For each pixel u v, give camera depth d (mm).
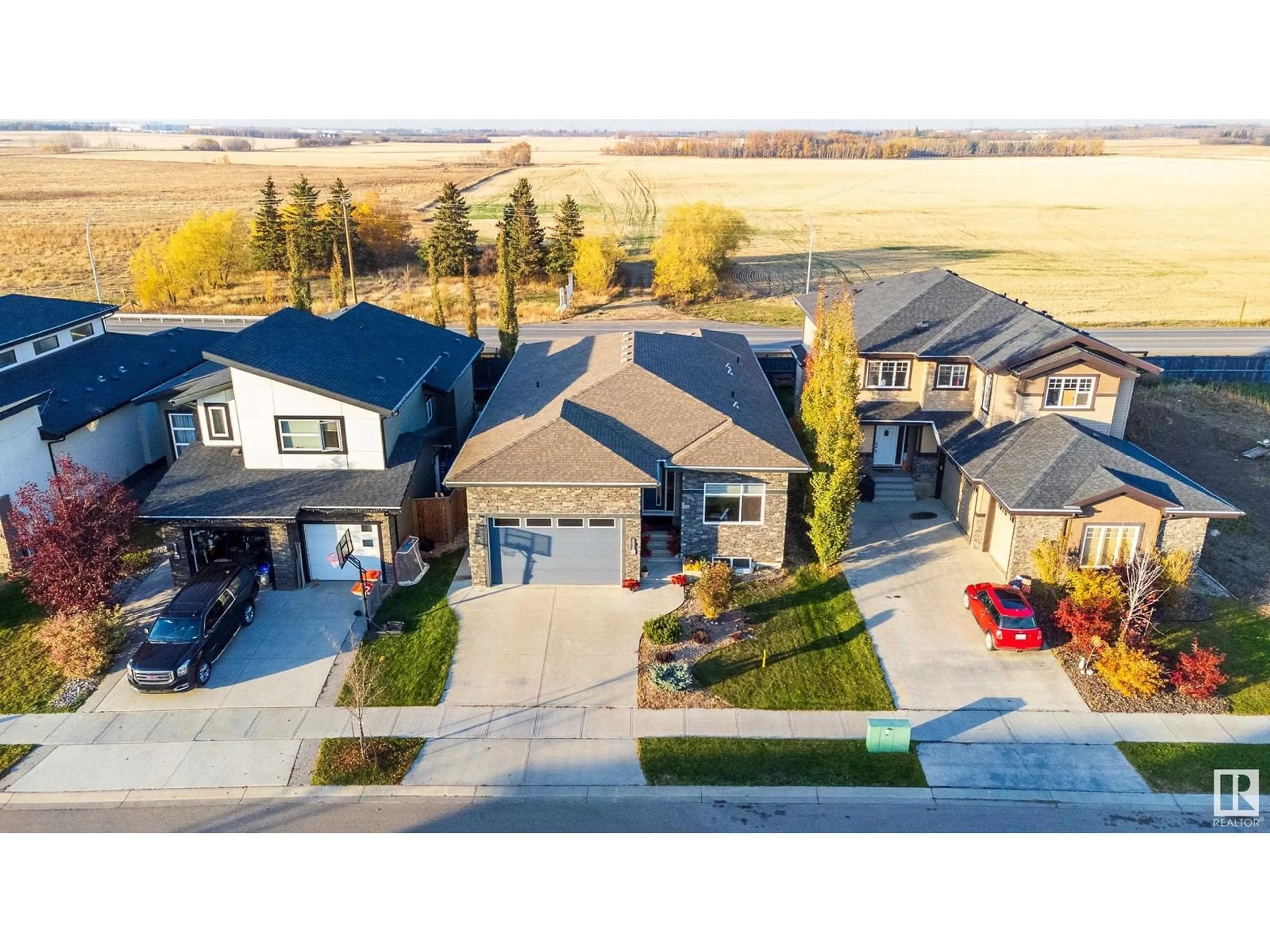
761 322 62750
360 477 28125
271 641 24906
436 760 20375
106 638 23891
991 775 19953
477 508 26750
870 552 30109
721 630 25438
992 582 28125
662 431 28812
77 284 73938
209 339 42562
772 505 28016
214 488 27547
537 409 30625
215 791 19438
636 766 20188
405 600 26953
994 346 33094
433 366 34219
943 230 102125
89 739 21062
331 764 20234
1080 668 23828
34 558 24938
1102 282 74562
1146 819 18625
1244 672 23688
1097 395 31094
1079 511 26531
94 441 32219
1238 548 30375
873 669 23734
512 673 23516
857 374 30828
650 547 29938
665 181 148625
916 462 34844
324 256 78500
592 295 72375
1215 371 46531
